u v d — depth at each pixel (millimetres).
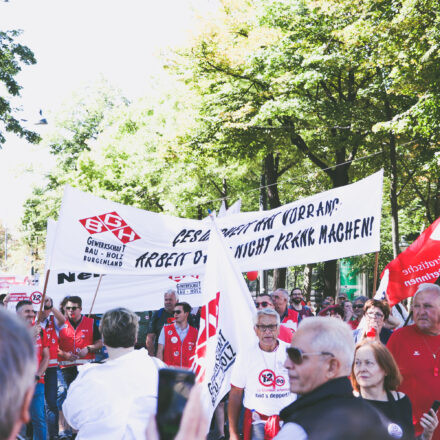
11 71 22594
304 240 7422
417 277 7180
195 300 10617
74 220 7293
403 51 13055
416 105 13781
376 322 5793
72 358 9188
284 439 2178
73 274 10258
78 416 3676
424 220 24906
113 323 3770
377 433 2170
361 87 19047
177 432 1205
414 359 4848
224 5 20297
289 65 17594
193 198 28188
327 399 2334
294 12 17891
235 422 5199
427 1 12367
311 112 17875
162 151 21672
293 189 26750
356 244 7258
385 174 20297
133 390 3713
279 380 5105
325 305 16438
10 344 1035
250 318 5371
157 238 7598
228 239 7621
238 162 24359
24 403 1063
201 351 5105
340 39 15391
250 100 19891
